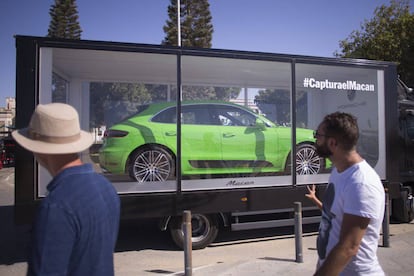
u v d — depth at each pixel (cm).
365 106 688
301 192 627
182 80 651
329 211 217
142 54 551
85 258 155
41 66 497
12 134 171
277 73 668
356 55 1950
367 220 193
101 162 590
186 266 453
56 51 519
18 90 485
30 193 483
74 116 171
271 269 477
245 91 674
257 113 675
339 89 684
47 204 151
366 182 197
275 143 665
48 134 163
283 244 633
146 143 605
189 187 580
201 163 620
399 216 759
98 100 609
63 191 155
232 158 639
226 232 712
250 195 590
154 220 811
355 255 203
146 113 623
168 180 583
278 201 609
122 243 648
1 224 799
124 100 622
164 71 636
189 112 636
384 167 679
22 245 643
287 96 671
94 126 603
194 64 611
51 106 170
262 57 601
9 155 2336
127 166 596
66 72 588
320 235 224
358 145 697
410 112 754
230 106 660
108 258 166
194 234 599
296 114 659
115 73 616
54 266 145
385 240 567
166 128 618
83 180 163
